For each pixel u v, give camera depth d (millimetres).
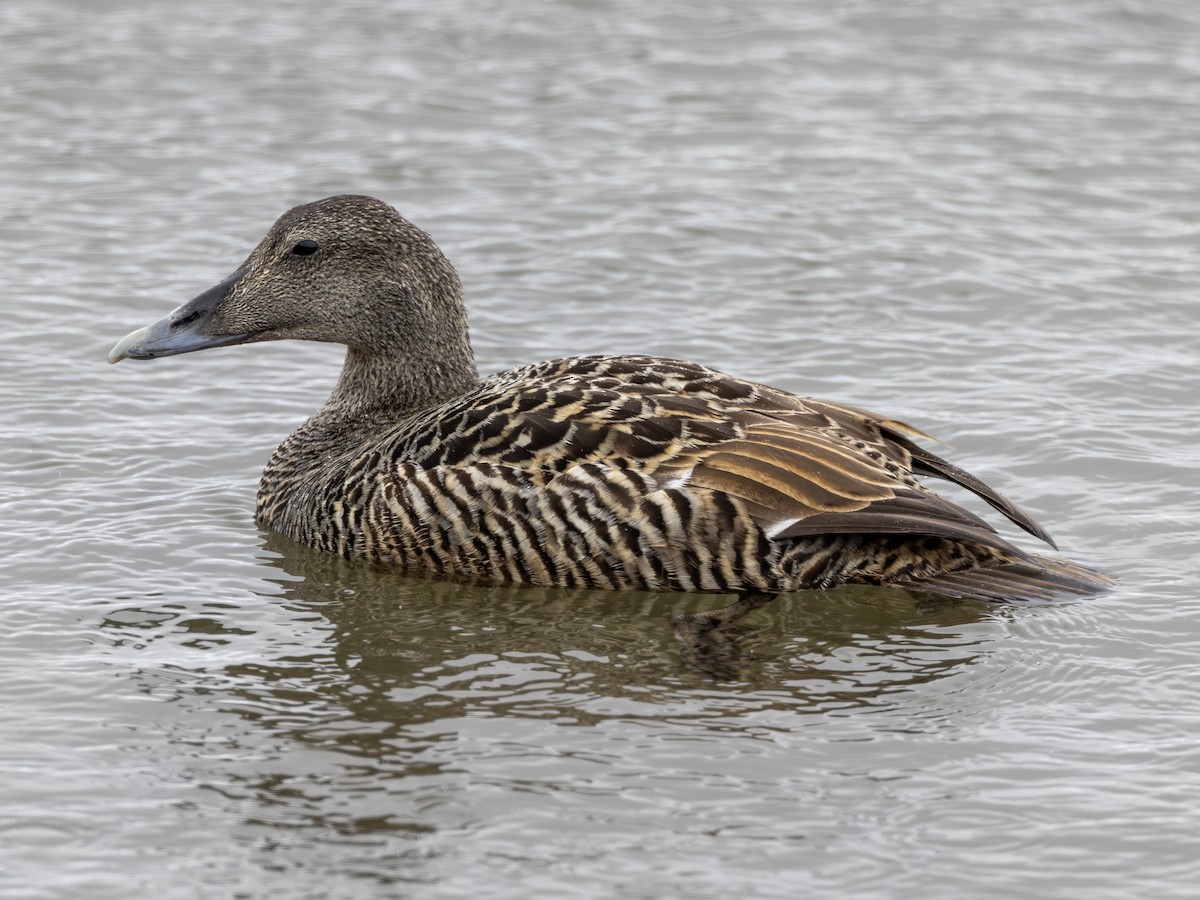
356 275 13906
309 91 23156
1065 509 13977
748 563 12070
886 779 10055
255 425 15664
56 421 15422
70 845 9344
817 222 19969
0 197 20047
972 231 19781
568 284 18453
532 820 9578
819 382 16391
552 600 12398
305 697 10961
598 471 12125
